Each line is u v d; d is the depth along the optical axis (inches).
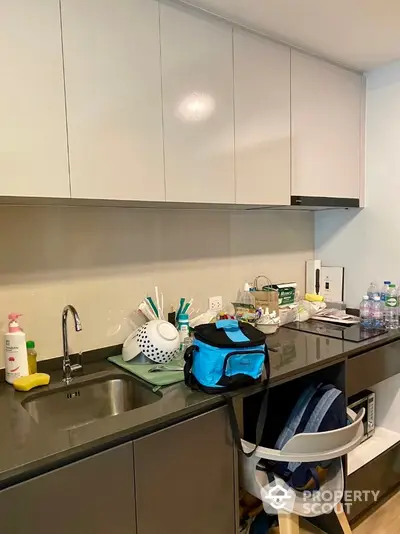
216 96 67.1
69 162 53.3
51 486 41.1
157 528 49.6
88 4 54.0
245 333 58.0
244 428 74.4
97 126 55.3
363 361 74.6
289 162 78.6
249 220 91.4
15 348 59.1
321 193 85.0
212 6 63.9
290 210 99.0
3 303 61.4
